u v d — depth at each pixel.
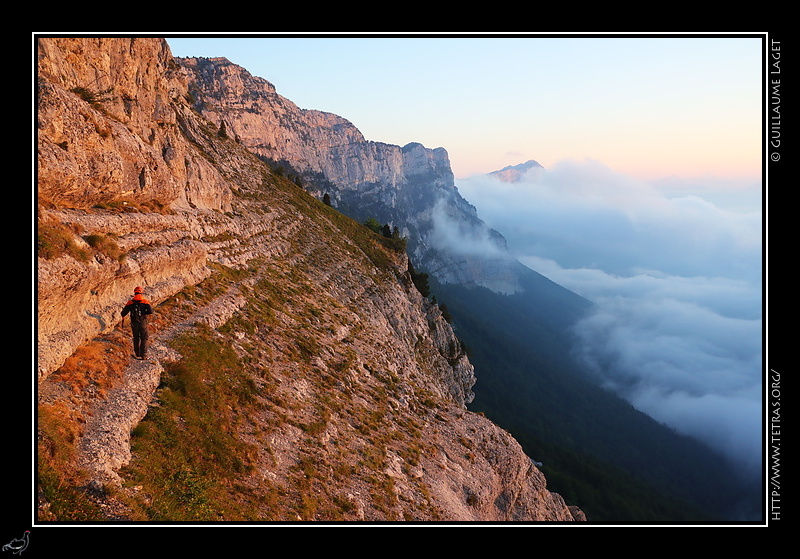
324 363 33.28
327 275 67.69
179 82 99.38
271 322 33.81
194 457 15.35
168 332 22.25
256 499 15.80
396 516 21.05
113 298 20.06
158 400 16.64
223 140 109.00
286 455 20.14
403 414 34.75
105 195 23.83
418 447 31.05
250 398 21.70
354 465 23.28
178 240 31.02
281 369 27.86
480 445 38.09
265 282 43.75
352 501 19.70
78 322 16.78
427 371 89.00
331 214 125.50
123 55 31.47
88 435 12.38
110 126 25.69
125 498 10.92
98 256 18.56
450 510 25.56
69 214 19.67
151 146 36.38
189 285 29.11
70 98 21.28
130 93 33.03
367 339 49.03
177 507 12.21
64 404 12.86
